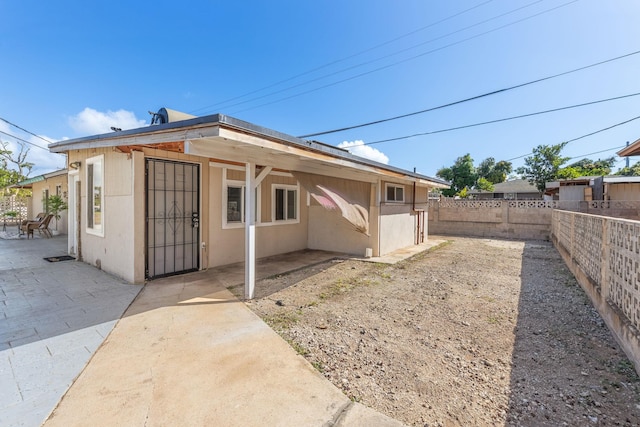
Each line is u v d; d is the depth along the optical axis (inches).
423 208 486.9
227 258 287.9
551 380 104.0
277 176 346.9
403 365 113.4
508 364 115.1
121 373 104.9
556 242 412.2
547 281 241.9
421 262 318.7
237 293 202.5
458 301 191.6
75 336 133.8
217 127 133.5
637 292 118.0
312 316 163.0
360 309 175.5
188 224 256.5
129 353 119.2
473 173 1278.3
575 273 252.4
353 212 280.7
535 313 170.4
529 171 1018.1
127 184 223.5
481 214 569.3
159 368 108.6
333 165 242.8
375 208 344.2
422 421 82.5
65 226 515.2
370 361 116.1
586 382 102.5
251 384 99.4
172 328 144.2
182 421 81.6
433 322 156.9
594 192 570.6
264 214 331.6
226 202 285.9
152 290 205.2
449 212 600.1
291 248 368.2
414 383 101.5
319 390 96.5
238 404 89.0
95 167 265.6
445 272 273.0
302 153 190.9
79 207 294.8
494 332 144.9
